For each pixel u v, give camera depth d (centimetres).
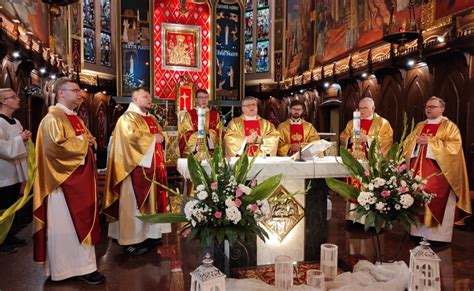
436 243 465
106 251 438
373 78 892
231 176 252
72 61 1169
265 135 488
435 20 671
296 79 1295
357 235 502
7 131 444
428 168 473
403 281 311
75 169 343
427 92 711
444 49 625
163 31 1362
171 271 373
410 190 302
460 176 468
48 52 875
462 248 455
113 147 425
